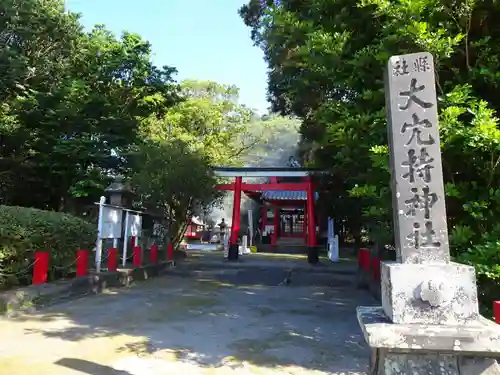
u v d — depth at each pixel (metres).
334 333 6.41
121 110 17.09
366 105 6.03
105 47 17.39
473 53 5.24
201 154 16.78
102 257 12.12
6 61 12.02
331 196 16.44
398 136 3.14
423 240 2.92
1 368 4.46
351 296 10.24
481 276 4.58
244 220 37.53
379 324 2.70
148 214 15.39
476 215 4.49
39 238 8.45
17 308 7.07
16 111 14.38
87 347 5.32
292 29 6.77
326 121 6.61
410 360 2.74
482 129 4.05
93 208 15.70
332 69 6.07
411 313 2.72
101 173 15.23
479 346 2.55
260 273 14.27
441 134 4.41
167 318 7.20
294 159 28.64
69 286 8.57
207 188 15.45
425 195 3.00
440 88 4.91
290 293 10.62
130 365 4.69
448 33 5.06
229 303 8.87
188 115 25.52
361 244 21.61
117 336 5.89
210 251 24.72
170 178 14.31
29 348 5.21
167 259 15.52
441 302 2.69
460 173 5.11
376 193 5.89
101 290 9.76
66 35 14.34
